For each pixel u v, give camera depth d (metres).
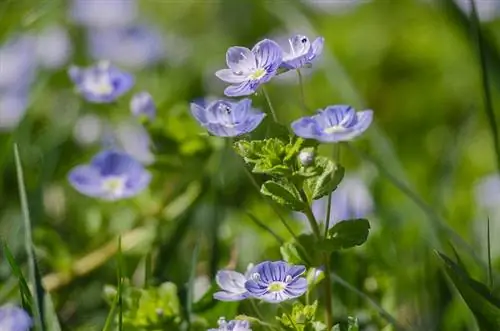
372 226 0.41
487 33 0.42
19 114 0.45
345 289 0.37
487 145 0.54
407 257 0.40
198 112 0.32
